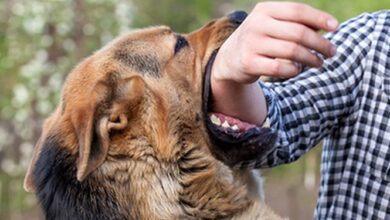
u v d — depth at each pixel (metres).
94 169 3.56
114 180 3.61
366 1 10.50
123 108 3.62
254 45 2.87
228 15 4.14
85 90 3.71
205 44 3.98
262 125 3.59
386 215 3.77
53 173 3.73
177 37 3.96
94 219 3.58
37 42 12.27
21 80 12.32
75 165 3.66
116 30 12.41
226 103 3.47
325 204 3.94
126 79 3.71
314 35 2.81
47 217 3.74
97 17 12.42
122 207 3.59
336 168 3.91
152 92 3.72
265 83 3.83
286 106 3.75
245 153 3.71
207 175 3.69
